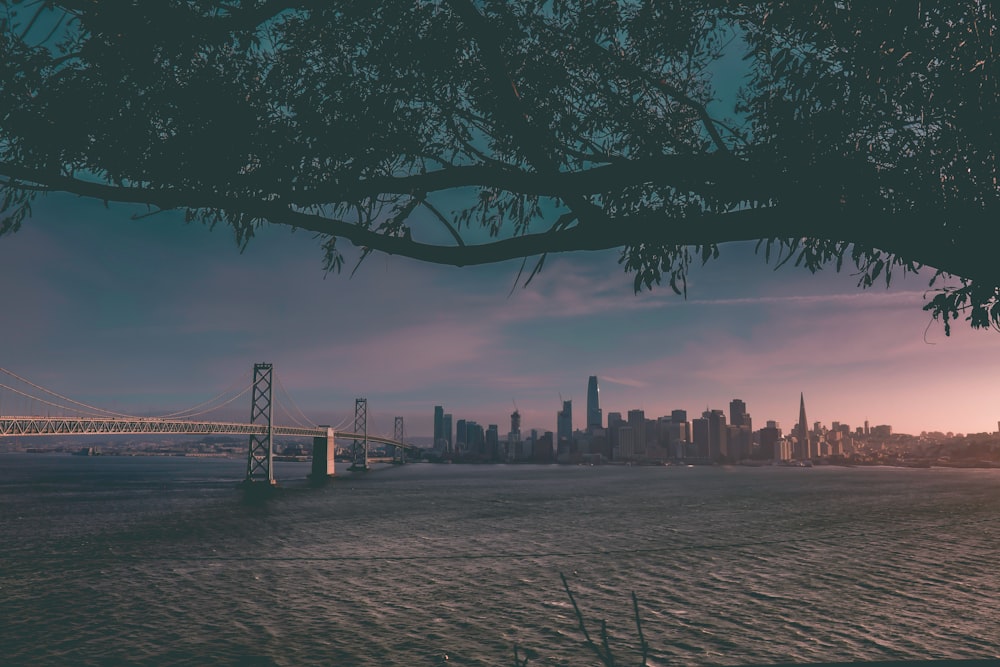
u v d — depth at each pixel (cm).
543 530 7394
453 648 3092
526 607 3856
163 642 3186
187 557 5550
